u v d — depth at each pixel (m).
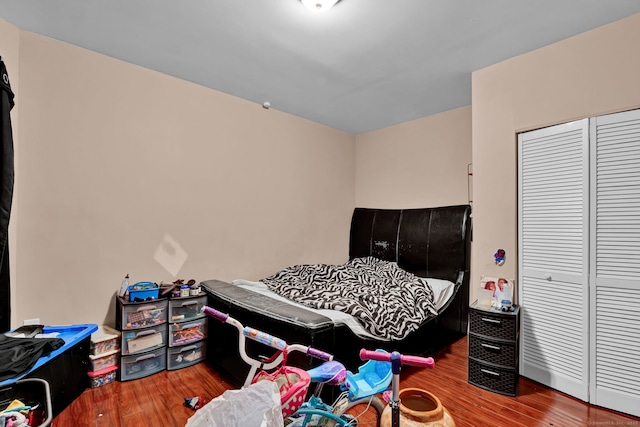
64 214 2.29
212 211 3.10
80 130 2.36
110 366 2.26
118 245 2.53
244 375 2.16
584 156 2.09
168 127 2.81
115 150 2.52
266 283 3.16
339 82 2.94
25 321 2.12
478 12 1.93
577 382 2.10
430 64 2.59
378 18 1.99
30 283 2.15
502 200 2.49
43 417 1.21
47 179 2.23
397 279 3.25
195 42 2.29
